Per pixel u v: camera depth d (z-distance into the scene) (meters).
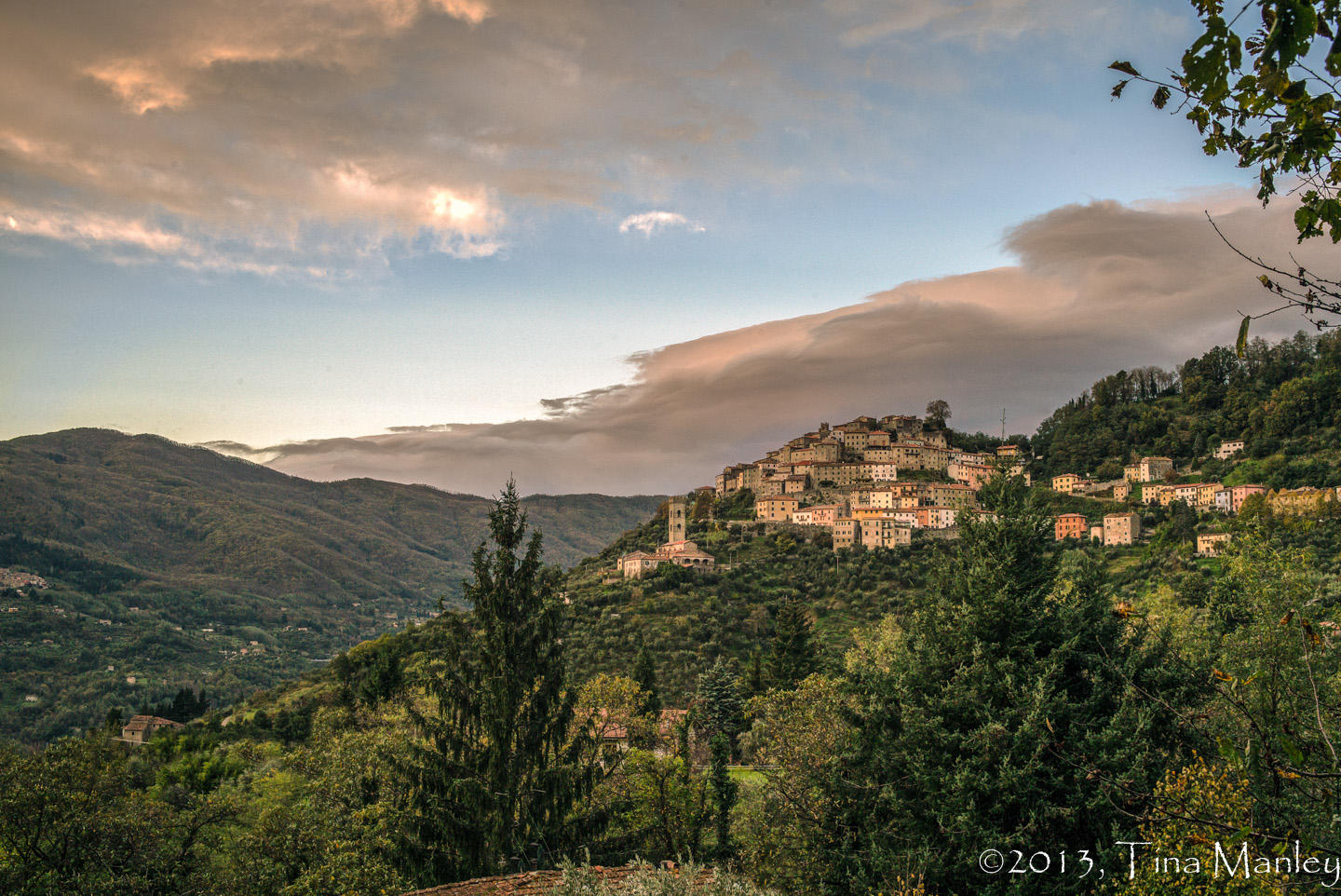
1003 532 29.58
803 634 81.81
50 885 30.25
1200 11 5.95
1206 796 15.33
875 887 24.94
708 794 44.47
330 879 32.12
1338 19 5.32
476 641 32.53
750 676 82.31
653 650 110.31
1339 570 61.59
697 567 157.12
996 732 24.70
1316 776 8.87
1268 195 6.47
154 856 34.31
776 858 32.25
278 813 35.97
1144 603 43.53
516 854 29.12
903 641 31.84
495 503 33.69
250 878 34.25
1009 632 27.98
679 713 72.12
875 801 27.31
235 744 71.94
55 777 33.91
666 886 16.38
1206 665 25.62
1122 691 25.48
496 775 30.06
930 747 26.25
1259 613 27.33
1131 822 22.56
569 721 32.12
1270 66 5.41
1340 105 5.71
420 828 28.62
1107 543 148.88
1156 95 6.40
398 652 101.75
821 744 32.53
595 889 16.59
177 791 53.56
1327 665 20.61
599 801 37.56
